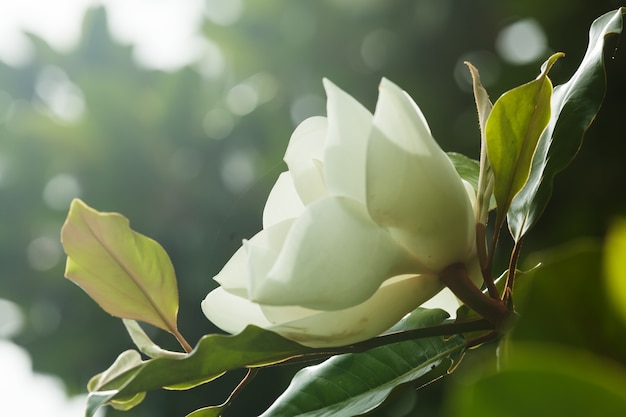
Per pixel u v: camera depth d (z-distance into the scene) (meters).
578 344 0.89
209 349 0.97
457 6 2.61
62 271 2.87
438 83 2.65
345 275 0.96
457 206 0.97
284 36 2.88
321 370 1.08
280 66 2.92
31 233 2.93
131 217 2.88
